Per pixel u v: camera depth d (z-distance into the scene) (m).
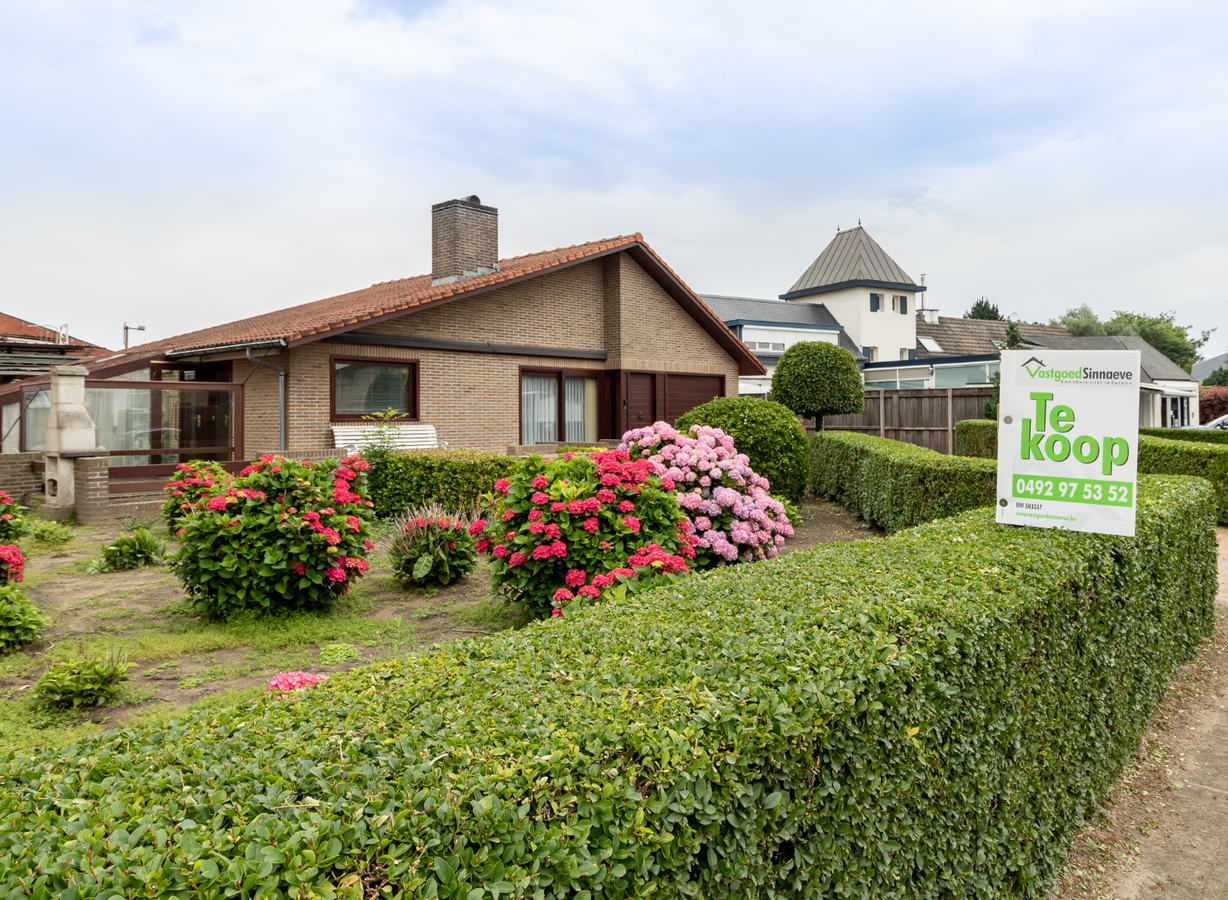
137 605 6.46
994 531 4.70
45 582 7.27
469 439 14.99
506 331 15.59
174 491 8.20
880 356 41.47
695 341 19.12
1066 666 3.68
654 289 18.12
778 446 12.09
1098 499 4.54
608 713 1.97
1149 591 5.01
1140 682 4.80
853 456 12.68
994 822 3.01
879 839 2.33
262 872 1.29
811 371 21.48
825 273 42.81
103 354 20.17
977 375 28.59
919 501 9.61
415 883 1.33
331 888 1.28
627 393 17.62
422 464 11.19
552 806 1.56
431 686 2.27
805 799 2.04
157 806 1.49
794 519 11.47
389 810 1.46
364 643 5.54
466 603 6.66
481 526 6.52
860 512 12.29
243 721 2.03
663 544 5.82
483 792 1.55
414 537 7.25
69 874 1.26
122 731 2.02
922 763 2.47
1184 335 66.12
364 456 11.41
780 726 1.96
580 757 1.68
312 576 6.00
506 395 15.62
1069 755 3.69
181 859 1.29
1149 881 3.48
